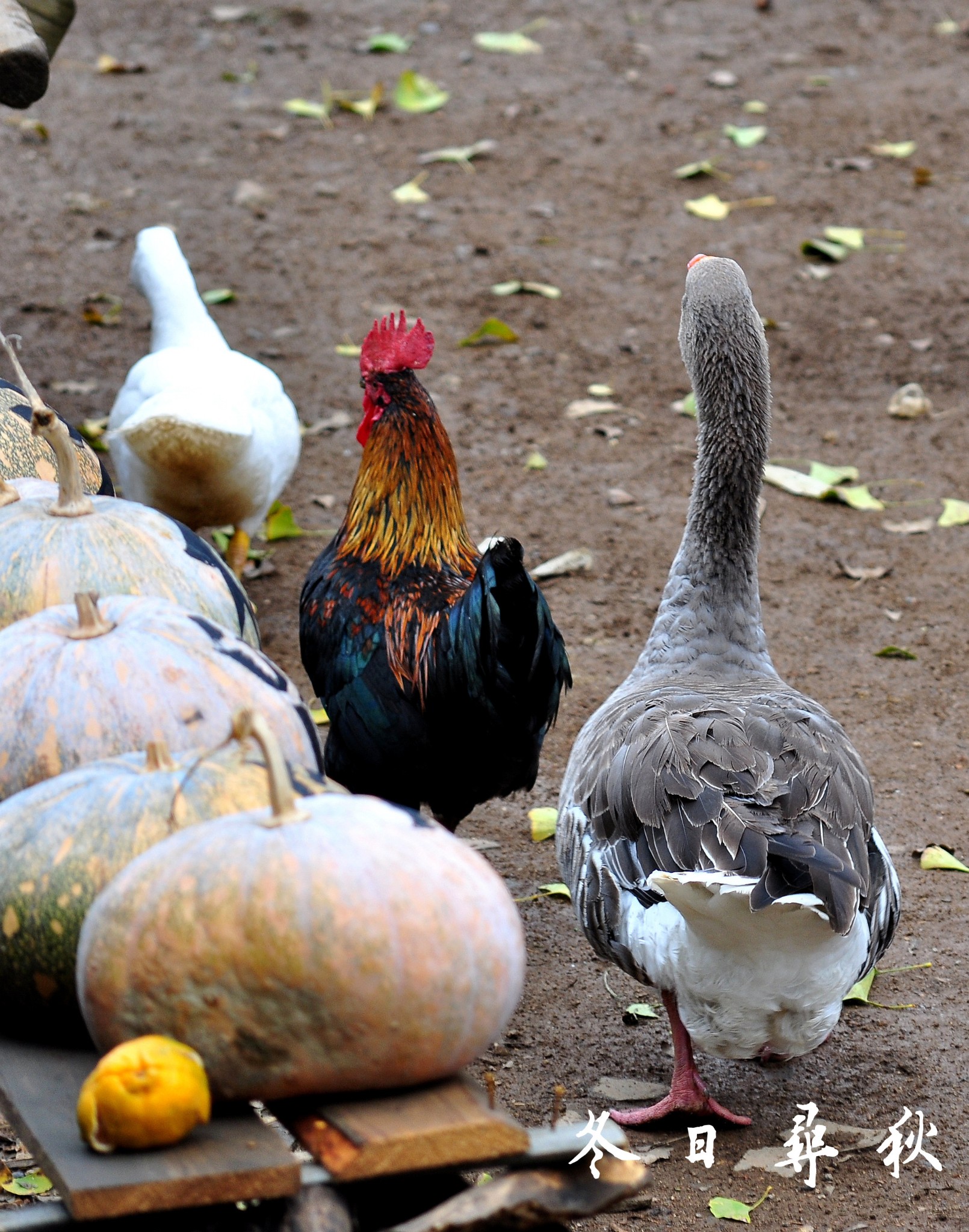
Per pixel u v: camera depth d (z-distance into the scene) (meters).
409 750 6.30
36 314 13.31
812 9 20.98
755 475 5.96
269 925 3.13
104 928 3.27
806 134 17.22
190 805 3.61
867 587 9.98
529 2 21.34
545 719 6.19
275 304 13.68
